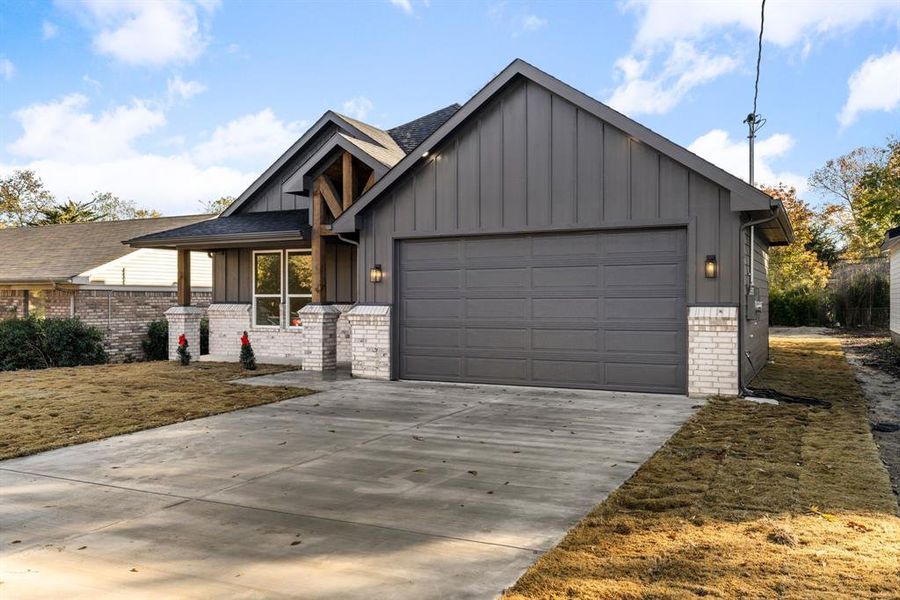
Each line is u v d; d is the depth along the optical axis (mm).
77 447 7168
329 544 4254
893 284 20062
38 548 4242
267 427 8109
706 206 9703
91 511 4992
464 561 3943
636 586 3475
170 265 22453
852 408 8914
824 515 4578
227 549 4188
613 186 10258
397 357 12086
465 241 11500
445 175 11477
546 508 4930
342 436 7559
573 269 10703
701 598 3309
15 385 11750
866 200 38375
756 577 3547
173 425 8305
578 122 10484
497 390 10812
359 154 12609
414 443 7176
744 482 5418
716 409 8727
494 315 11297
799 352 17891
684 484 5402
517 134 10906
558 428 7867
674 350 10078
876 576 3537
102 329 18906
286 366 14367
